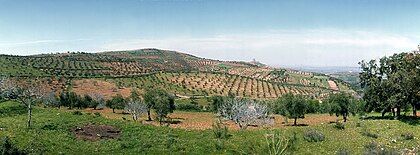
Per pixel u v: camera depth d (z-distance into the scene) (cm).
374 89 8275
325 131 6188
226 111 8644
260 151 4538
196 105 14775
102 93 18212
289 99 8806
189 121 10081
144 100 10350
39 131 5541
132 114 10238
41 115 7419
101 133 5925
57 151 4534
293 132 5741
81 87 18800
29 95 6200
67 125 6222
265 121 8062
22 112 7800
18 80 16975
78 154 4581
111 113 11962
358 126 6700
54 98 13050
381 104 8181
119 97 12925
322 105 11981
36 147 4456
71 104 13250
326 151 4706
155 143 5266
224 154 4606
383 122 7038
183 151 4803
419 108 8081
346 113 9006
